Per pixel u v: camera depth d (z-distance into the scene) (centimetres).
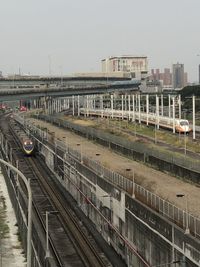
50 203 8600
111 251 6125
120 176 6412
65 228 6975
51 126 19975
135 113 18675
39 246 5422
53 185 10381
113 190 6238
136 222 5334
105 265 5566
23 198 7012
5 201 9356
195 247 3912
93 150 11206
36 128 17550
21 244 6662
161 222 4619
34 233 5875
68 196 9250
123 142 10844
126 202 5703
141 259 5088
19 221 7269
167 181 7200
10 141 17075
